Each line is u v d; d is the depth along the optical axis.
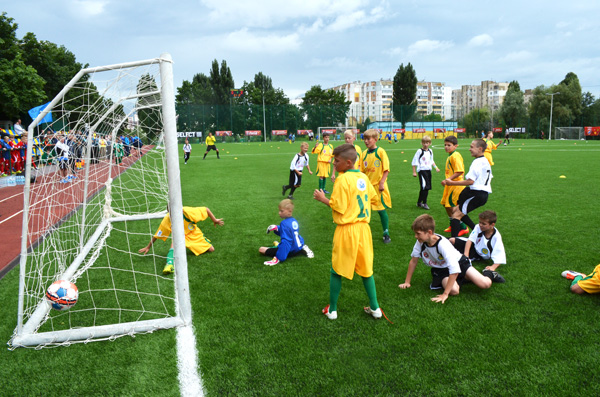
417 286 3.43
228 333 2.69
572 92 52.59
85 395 2.10
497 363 2.30
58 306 2.75
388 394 2.06
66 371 2.31
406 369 2.26
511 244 4.57
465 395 2.04
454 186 5.18
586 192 8.12
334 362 2.34
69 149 4.73
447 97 123.50
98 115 4.11
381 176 4.64
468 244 3.92
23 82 19.89
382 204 4.62
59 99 2.62
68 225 5.36
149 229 5.52
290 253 4.23
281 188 9.45
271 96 62.44
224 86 62.25
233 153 24.39
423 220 3.10
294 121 50.38
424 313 2.93
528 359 2.33
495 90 115.81
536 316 2.84
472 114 56.22
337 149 2.78
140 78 2.87
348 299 3.19
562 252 4.25
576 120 52.97
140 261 4.23
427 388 2.10
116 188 9.10
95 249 4.66
